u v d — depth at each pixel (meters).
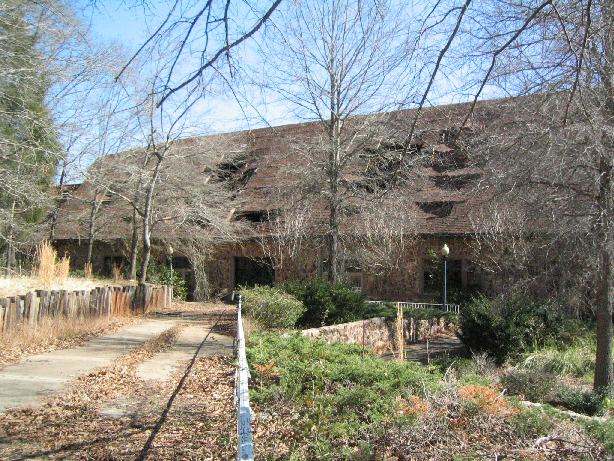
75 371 9.63
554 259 12.16
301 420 5.86
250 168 29.12
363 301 18.75
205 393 8.39
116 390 8.42
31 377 9.06
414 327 18.44
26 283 16.39
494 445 5.58
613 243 10.22
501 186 11.27
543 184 11.19
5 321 11.77
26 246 23.80
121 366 10.23
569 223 11.21
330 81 19.02
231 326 17.64
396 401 6.22
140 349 12.38
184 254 29.30
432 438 5.53
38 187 18.86
